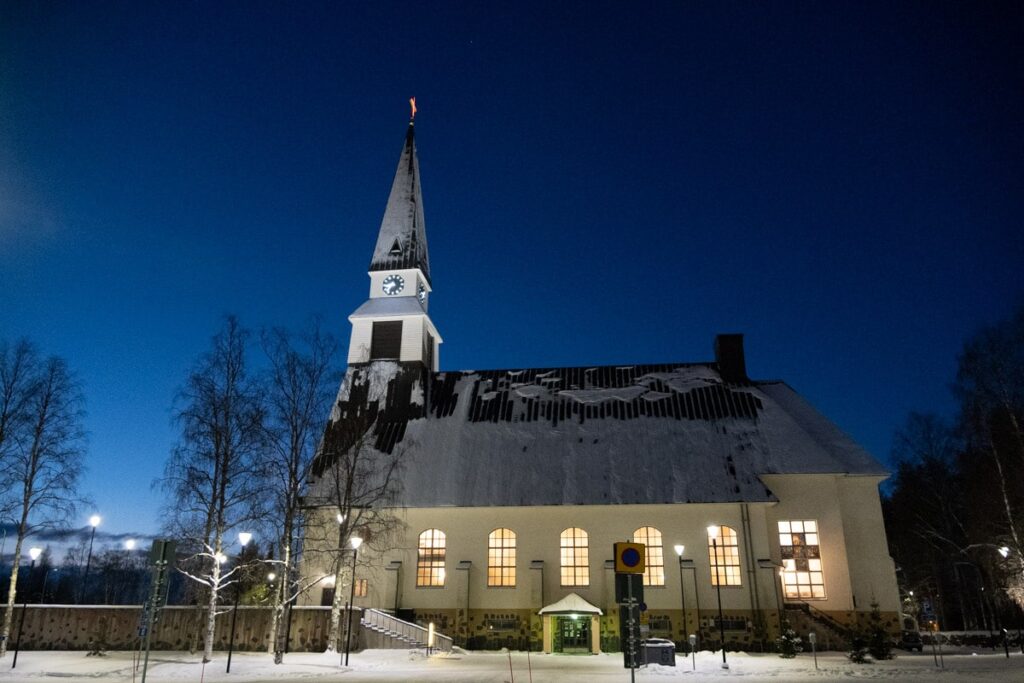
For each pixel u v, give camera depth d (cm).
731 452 4916
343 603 4588
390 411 5506
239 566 3588
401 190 6438
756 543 4569
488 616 4669
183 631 3856
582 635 4388
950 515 6141
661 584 4597
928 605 5878
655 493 4709
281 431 3756
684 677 2786
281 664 3288
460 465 5056
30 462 3681
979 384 4472
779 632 4344
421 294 6231
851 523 4862
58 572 8812
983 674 2638
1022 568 4203
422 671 3125
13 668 3077
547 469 4953
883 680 2500
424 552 4856
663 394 5453
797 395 5544
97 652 3575
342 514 4006
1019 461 4338
